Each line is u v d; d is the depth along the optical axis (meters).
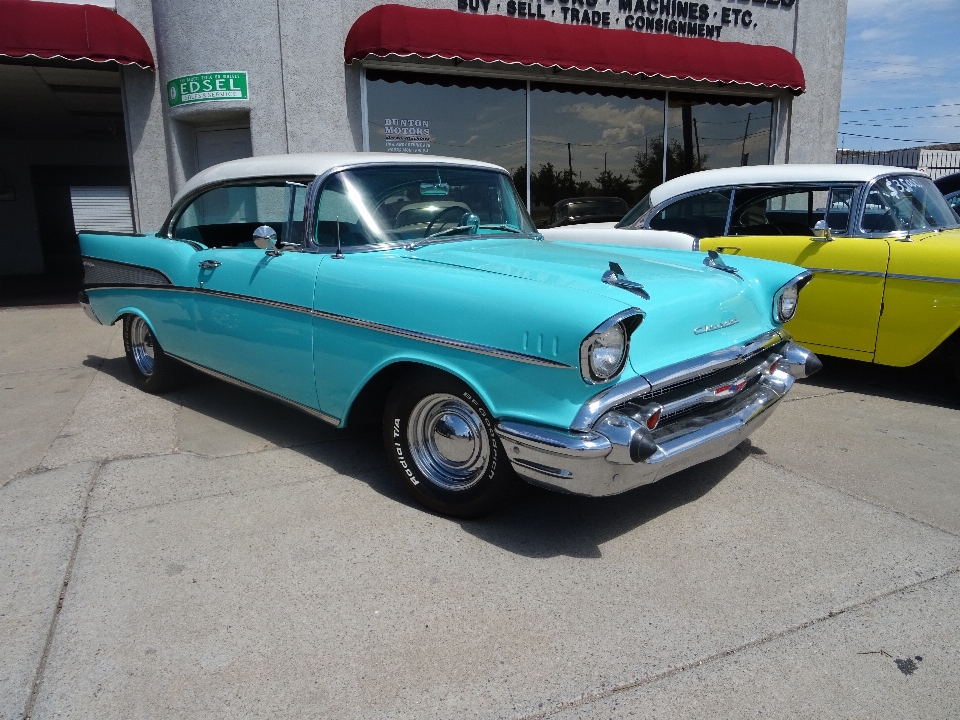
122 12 8.48
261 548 2.99
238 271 3.98
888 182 5.25
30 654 2.33
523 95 9.60
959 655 2.32
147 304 4.84
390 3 8.70
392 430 3.32
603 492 2.75
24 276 14.50
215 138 8.86
